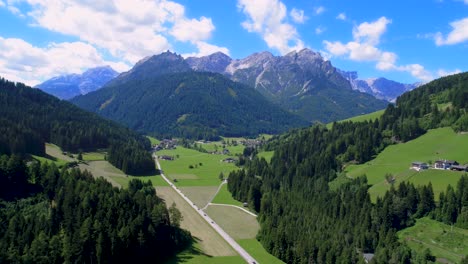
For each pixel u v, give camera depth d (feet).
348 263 485.56
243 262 508.53
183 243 545.85
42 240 416.67
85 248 434.71
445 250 518.37
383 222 580.30
